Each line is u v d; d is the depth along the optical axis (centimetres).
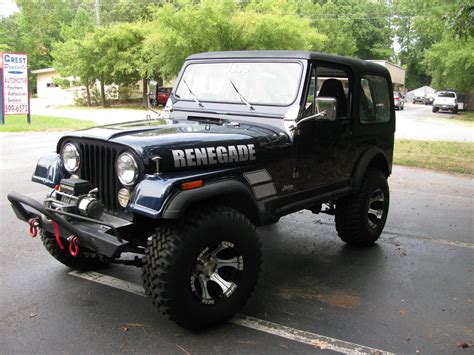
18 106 1773
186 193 312
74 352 315
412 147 1399
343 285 439
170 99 482
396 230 625
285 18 2464
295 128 399
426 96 5456
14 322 352
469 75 3259
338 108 457
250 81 437
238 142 360
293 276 459
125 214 335
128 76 3262
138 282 428
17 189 771
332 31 5478
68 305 381
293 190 413
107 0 5219
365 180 520
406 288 436
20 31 5872
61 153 378
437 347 335
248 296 358
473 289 438
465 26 984
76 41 3216
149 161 313
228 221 333
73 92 3694
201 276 334
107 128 369
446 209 742
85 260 441
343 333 350
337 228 533
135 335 338
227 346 328
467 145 1462
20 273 444
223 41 2470
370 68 511
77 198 334
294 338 341
